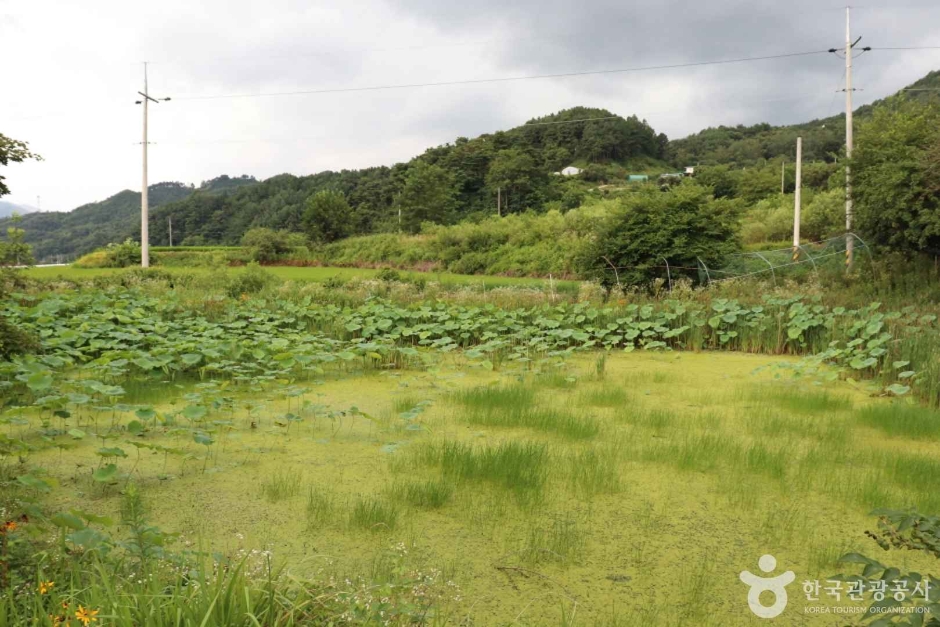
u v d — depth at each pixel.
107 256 42.62
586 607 3.70
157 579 2.98
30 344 5.20
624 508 5.12
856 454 6.46
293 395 7.86
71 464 5.80
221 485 5.44
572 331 13.15
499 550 4.36
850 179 21.55
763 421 7.64
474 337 13.67
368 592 3.40
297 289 19.61
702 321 13.61
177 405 8.01
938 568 4.15
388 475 5.75
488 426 7.42
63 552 3.40
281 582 3.37
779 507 5.16
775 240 38.66
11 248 6.07
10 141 5.14
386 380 10.06
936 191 17.50
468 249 43.75
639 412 7.98
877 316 12.00
